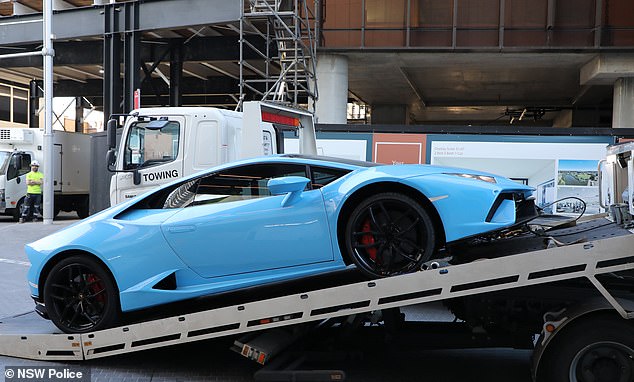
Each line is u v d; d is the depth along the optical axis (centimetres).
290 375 407
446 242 408
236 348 430
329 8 1730
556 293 398
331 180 456
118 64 1706
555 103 2586
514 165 1111
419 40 1694
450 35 1681
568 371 367
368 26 1714
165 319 447
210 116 789
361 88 2278
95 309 481
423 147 1141
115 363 486
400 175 417
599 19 1599
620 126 1702
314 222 433
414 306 577
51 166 1731
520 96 2442
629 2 1591
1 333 498
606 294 361
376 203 418
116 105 1711
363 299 404
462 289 387
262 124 787
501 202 418
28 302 723
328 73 1744
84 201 2103
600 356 363
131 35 1680
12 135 1891
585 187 1082
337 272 459
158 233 462
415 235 413
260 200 457
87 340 466
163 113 802
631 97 1688
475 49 1669
